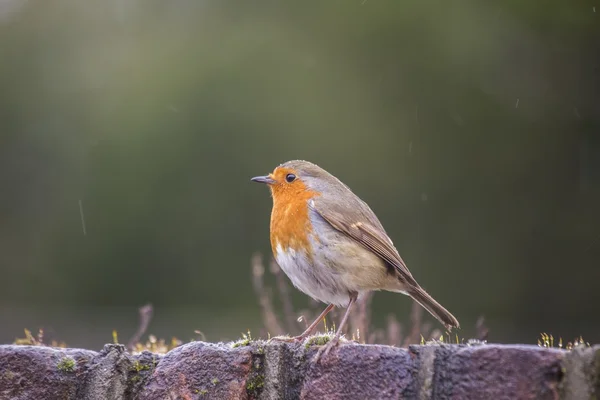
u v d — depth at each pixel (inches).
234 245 617.6
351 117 647.8
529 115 658.8
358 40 669.3
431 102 661.3
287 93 644.7
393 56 667.4
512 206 649.6
